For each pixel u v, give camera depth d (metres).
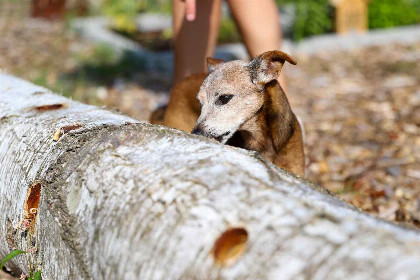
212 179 2.37
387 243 1.92
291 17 11.62
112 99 7.69
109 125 2.98
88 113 3.58
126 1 11.94
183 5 5.15
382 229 2.00
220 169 2.43
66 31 11.55
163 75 8.99
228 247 2.15
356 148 6.04
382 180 5.24
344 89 8.11
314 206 2.14
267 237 2.08
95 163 2.73
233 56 9.56
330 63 9.48
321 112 7.22
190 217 2.25
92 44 10.65
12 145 3.44
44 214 2.91
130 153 2.69
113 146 2.77
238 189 2.29
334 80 8.55
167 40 11.13
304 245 2.00
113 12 11.98
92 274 2.55
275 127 4.16
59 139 3.09
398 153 5.87
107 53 9.78
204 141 2.69
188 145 2.66
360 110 7.23
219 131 4.11
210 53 5.28
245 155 2.59
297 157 4.27
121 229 2.41
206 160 2.50
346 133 6.49
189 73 5.23
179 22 5.19
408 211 4.64
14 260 3.42
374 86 8.18
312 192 2.33
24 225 3.05
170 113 4.79
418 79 8.39
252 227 2.13
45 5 12.68
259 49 4.94
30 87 4.34
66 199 2.75
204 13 5.15
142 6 13.18
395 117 6.93
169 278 2.19
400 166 5.54
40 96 4.07
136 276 2.29
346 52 10.10
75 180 2.75
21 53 9.91
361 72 8.91
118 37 10.70
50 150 3.09
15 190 3.24
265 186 2.30
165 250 2.24
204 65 5.24
